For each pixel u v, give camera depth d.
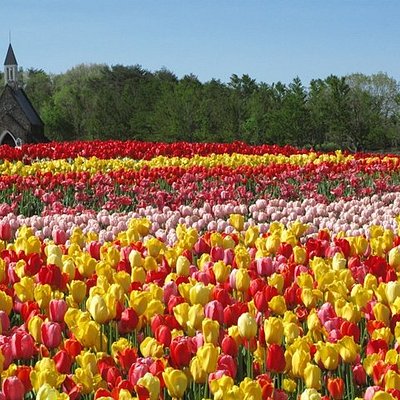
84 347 6.35
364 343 7.36
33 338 6.39
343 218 15.59
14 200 19.00
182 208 15.59
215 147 32.12
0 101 108.88
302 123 103.31
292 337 6.54
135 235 10.71
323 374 6.27
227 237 10.27
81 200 19.09
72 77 184.38
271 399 5.07
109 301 6.68
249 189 22.16
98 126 125.50
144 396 4.99
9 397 5.09
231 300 7.26
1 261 8.39
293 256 9.50
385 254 10.25
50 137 142.25
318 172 22.91
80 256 8.92
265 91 116.44
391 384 5.18
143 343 6.01
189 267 8.78
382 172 24.42
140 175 20.75
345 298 7.66
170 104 111.12
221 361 5.59
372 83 108.88
